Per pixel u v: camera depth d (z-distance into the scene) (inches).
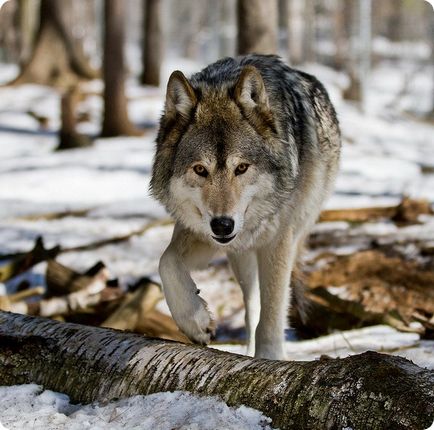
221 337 412.2
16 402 243.4
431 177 896.3
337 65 2652.6
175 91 304.3
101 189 835.4
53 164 1018.1
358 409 188.2
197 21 3838.6
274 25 782.5
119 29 1253.1
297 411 197.2
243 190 289.0
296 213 328.2
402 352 314.0
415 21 3371.1
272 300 311.3
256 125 299.4
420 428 177.8
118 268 518.9
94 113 1533.0
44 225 650.8
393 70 2910.9
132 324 391.2
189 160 292.5
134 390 232.4
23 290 478.6
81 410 232.7
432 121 1845.5
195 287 281.3
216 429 197.6
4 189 839.7
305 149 333.1
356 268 460.4
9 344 267.0
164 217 662.5
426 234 556.1
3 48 2967.5
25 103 1619.1
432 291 423.8
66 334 261.7
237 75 314.8
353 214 614.9
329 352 326.3
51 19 1830.7
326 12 3607.3
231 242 306.0
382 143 1315.2
